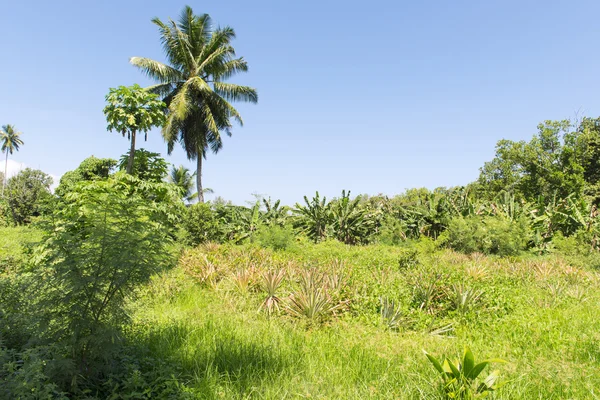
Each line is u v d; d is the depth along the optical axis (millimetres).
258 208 21266
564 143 36188
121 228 3652
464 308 7004
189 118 25109
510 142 38406
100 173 23531
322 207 22953
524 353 4980
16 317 3756
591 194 32812
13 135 62906
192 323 5543
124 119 10156
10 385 2812
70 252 3471
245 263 9516
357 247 18953
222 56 24906
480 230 18562
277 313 6523
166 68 23250
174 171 32562
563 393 3801
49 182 42250
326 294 6602
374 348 4902
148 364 3898
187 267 9664
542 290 9344
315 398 3572
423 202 25094
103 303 3545
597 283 11188
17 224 30047
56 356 3170
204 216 17719
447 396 3486
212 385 3646
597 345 5242
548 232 21219
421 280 7953
